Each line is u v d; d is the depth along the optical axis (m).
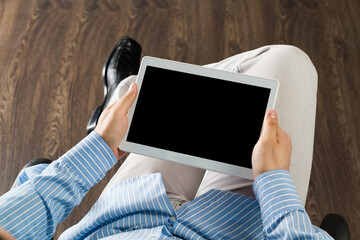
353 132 1.40
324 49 1.55
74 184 0.63
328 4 1.65
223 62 1.09
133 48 1.48
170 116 0.72
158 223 0.69
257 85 0.71
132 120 0.72
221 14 1.64
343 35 1.58
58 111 1.48
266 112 0.67
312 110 0.94
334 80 1.49
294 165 0.87
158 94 0.73
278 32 1.60
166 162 0.90
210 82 0.73
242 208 0.71
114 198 0.74
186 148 0.71
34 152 1.42
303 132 0.90
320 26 1.60
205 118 0.72
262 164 0.64
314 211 1.29
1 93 1.51
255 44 1.59
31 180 0.62
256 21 1.62
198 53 1.58
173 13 1.65
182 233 0.66
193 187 0.90
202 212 0.70
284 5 1.65
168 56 1.57
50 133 1.44
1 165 1.39
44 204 0.60
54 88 1.52
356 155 1.36
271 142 0.64
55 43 1.61
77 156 0.64
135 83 0.71
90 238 0.72
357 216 1.27
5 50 1.59
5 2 1.69
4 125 1.45
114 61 1.42
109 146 0.68
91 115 1.44
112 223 0.71
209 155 0.71
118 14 1.66
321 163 1.35
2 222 0.56
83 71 1.55
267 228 0.60
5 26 1.64
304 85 0.94
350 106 1.44
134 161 0.92
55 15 1.66
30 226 0.58
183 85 0.73
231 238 0.67
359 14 1.62
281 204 0.59
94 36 1.62
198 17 1.64
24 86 1.52
